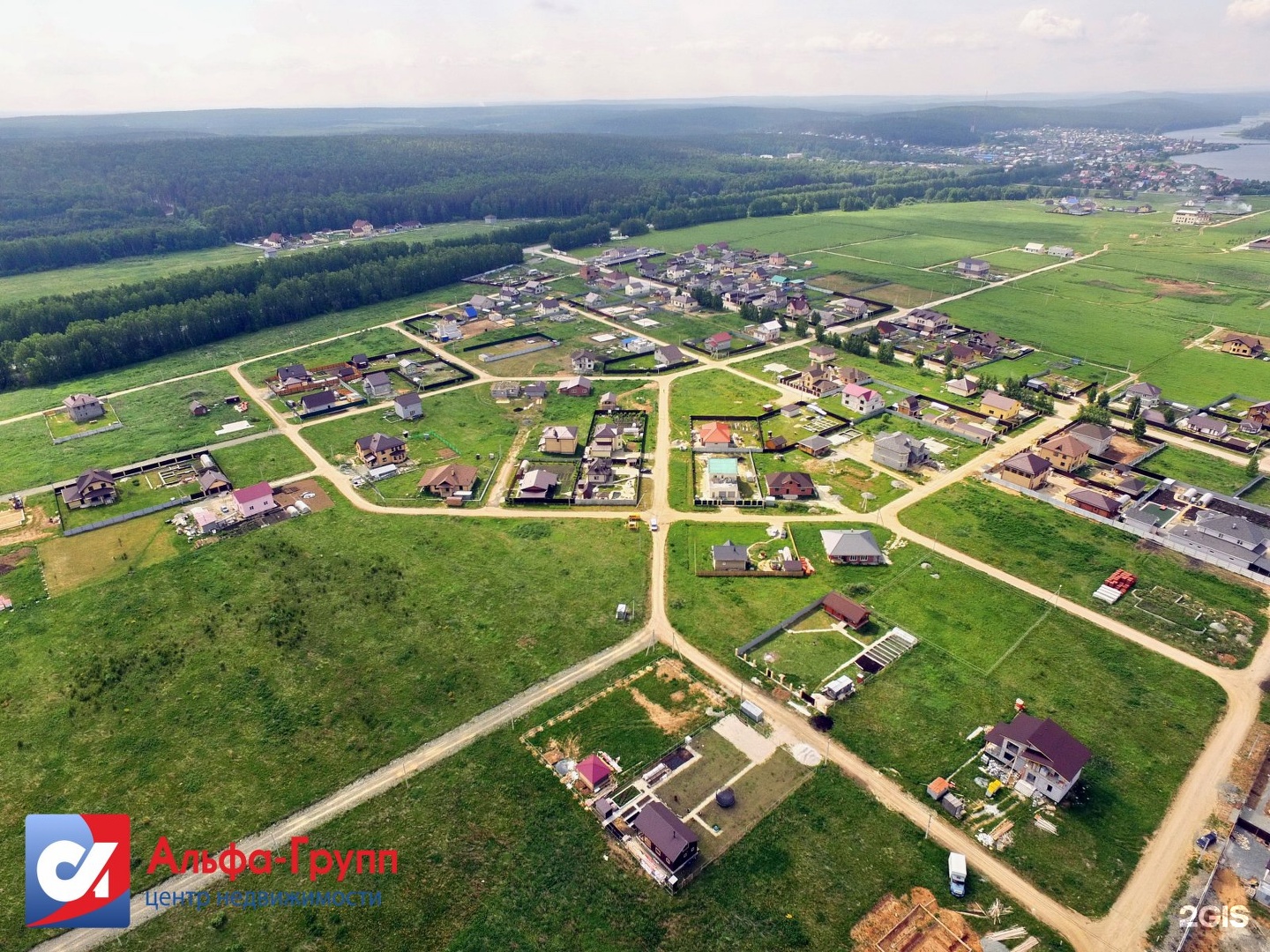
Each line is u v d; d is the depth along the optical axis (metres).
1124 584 79.50
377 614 77.44
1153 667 68.69
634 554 87.81
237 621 76.69
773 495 99.62
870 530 91.62
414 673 69.38
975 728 62.62
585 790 57.56
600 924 48.03
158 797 57.19
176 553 89.12
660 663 70.56
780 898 49.50
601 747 61.34
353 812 55.81
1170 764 58.81
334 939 47.41
